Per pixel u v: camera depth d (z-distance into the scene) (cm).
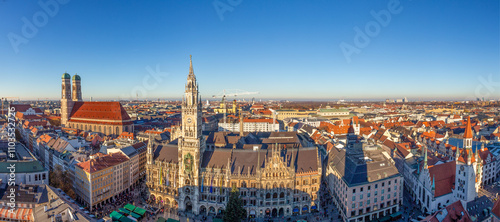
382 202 12688
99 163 14300
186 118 13125
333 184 14488
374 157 14050
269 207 12850
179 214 13050
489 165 16088
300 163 13775
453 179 13062
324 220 12538
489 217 10612
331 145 19075
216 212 13025
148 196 14638
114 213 12219
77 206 10738
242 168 13350
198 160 13100
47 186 11394
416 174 14025
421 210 13175
